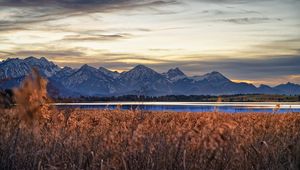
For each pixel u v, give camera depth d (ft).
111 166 26.32
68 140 30.01
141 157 26.61
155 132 30.01
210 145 27.04
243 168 27.22
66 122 33.12
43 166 26.99
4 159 26.91
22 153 27.25
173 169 26.12
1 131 27.81
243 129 32.78
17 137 27.73
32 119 26.99
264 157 27.48
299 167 27.32
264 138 31.81
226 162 26.86
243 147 28.37
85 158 27.27
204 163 26.58
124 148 27.66
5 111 26.89
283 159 28.37
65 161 27.07
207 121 30.27
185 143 27.40
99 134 31.32
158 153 26.71
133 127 32.12
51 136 30.35
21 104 26.32
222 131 27.61
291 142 30.48
